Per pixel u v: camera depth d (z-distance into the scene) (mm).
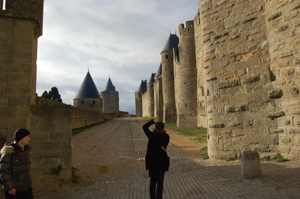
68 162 7066
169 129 29391
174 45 48906
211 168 7652
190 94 32844
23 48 6750
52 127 7023
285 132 7609
